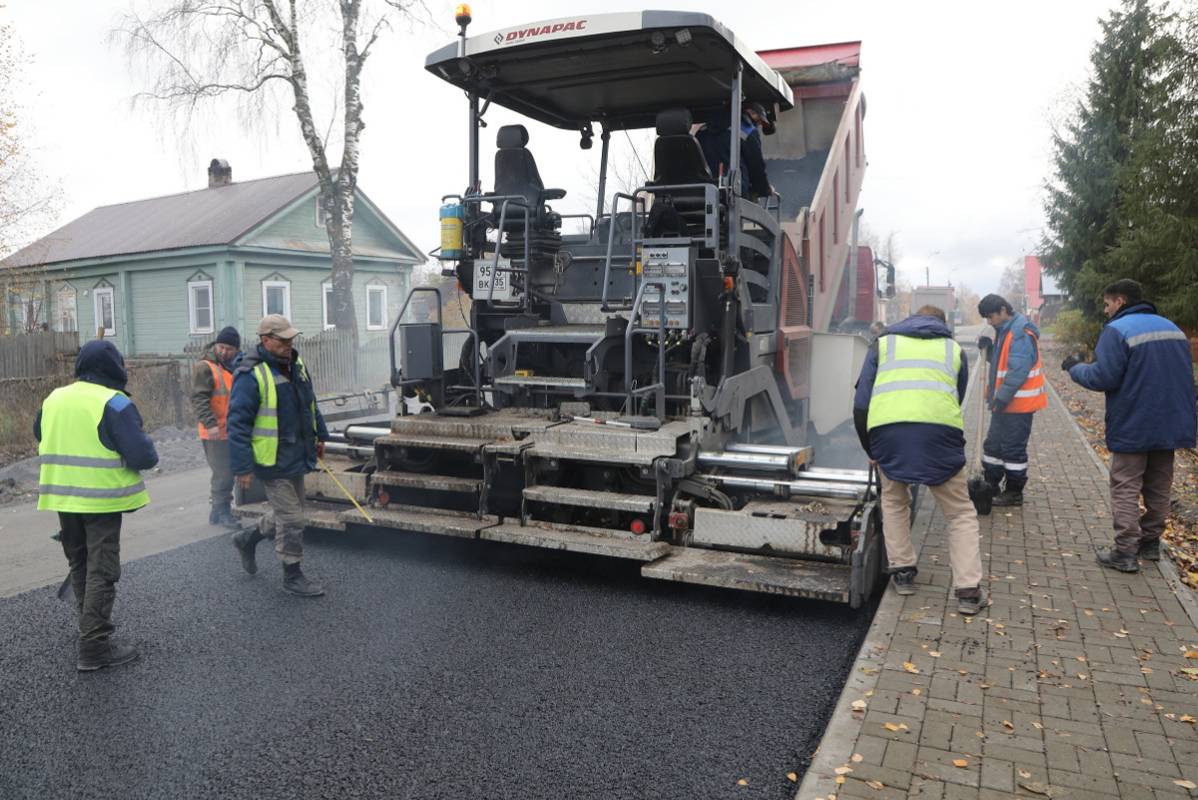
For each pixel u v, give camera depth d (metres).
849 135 10.16
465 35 6.43
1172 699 3.70
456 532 5.66
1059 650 4.21
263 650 4.45
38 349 15.34
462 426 6.11
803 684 4.04
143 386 13.79
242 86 17.69
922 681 3.88
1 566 6.21
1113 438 5.36
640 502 5.39
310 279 25.20
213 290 23.50
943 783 3.06
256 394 5.06
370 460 6.76
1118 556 5.42
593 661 4.29
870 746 3.32
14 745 3.52
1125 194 16.72
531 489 5.70
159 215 28.14
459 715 3.73
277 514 5.22
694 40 5.95
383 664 4.27
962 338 39.66
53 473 4.18
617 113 7.93
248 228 23.02
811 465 6.02
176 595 5.31
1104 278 20.94
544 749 3.45
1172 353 5.24
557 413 6.16
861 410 5.01
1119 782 3.06
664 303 5.82
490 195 7.00
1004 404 6.81
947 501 4.79
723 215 6.23
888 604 4.86
